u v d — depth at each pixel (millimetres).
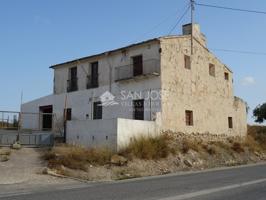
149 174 19922
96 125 24109
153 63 26766
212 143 30031
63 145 23828
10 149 22250
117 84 28734
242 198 10234
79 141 25078
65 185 14875
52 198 10688
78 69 32281
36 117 35094
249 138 35500
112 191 12000
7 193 12438
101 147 22641
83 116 31047
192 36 29969
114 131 22922
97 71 30719
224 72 33625
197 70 30031
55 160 19297
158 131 25547
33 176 16812
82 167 18891
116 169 19828
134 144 23156
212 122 31125
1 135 23375
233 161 27891
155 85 26438
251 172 18797
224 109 32969
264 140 37375
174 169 22172
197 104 29547
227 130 33031
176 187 12742
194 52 29984
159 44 26672
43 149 22953
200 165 24484
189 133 28219
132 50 28250
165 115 26203
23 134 24109
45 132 25922
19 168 18188
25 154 21406
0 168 17891
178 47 28297
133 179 17141
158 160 22797
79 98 31656
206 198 10195
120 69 28656
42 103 35250
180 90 27906
